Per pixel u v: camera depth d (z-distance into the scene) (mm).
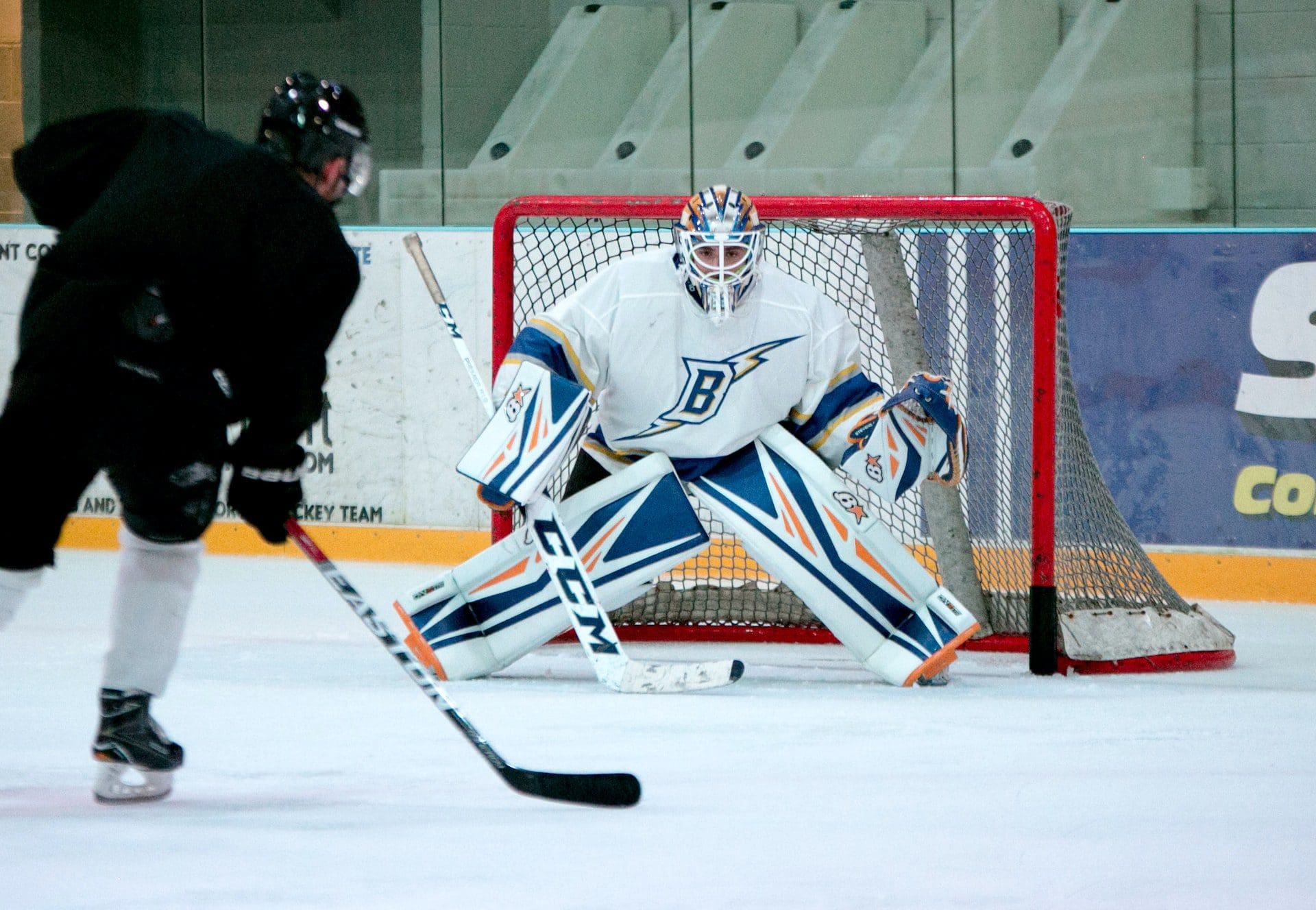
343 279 7727
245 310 7727
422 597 12992
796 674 13445
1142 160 23797
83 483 7711
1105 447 19234
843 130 25078
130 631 7910
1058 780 8891
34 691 11680
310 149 8266
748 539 13031
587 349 12898
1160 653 13641
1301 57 22828
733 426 13094
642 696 11984
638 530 13203
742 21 25062
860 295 18000
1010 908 6355
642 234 18672
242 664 13438
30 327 7508
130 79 25859
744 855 7148
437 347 21844
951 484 12953
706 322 12867
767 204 14227
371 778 8734
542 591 13000
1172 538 19031
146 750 7918
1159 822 7902
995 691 12391
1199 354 18812
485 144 25234
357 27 25234
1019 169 24391
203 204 7551
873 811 8070
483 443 12242
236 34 25609
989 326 17078
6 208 25969
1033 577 13461
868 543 12867
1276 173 23172
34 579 7645
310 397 7797
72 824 7578
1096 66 23922
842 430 13320
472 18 25031
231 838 7328
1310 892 6625
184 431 7695
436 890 6520
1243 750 9836
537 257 18859
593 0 25094
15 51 25875
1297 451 18516
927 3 24781
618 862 7000
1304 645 15211
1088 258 19125
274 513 8234
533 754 9500
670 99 25219
